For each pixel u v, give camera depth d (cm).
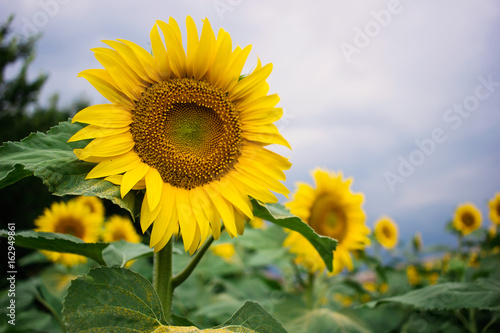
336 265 85
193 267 46
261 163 48
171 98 45
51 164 41
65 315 35
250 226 113
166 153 45
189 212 44
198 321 100
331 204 87
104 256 56
